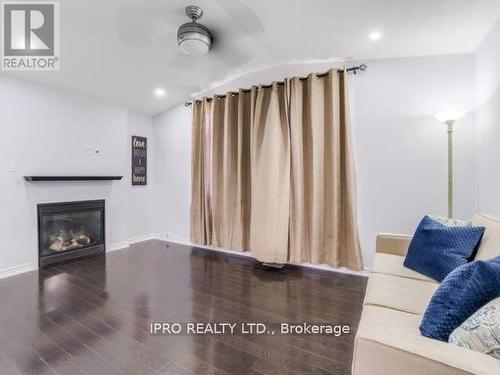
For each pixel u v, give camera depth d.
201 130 3.92
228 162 3.61
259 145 3.35
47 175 3.29
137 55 2.93
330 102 2.97
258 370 1.54
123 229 4.18
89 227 3.84
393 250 2.24
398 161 2.86
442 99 2.68
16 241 3.05
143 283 2.78
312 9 2.16
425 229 1.92
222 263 3.43
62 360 1.61
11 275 2.99
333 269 3.13
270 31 2.52
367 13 2.16
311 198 3.07
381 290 1.59
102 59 2.94
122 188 4.16
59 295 2.48
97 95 3.75
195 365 1.58
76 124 3.58
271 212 3.18
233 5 2.17
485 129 2.36
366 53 2.82
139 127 4.48
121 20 2.35
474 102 2.57
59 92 3.42
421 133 2.76
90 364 1.58
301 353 1.69
